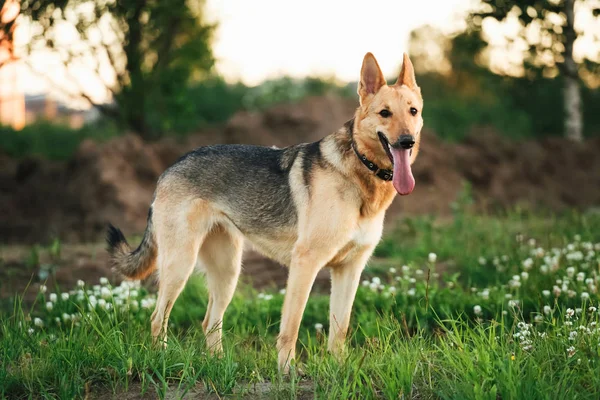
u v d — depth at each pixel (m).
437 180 14.37
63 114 22.89
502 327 4.71
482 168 15.19
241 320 6.58
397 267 8.59
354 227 5.05
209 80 22.16
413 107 5.07
